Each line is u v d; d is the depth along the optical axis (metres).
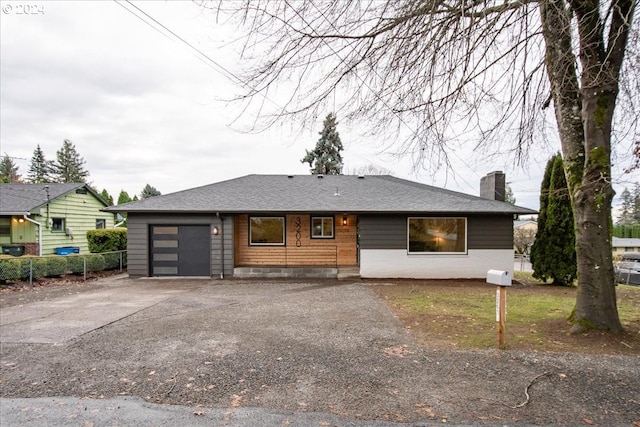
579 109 5.09
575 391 3.13
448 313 6.29
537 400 2.97
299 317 6.01
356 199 12.12
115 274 12.08
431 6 3.32
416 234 11.31
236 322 5.67
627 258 19.55
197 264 11.47
